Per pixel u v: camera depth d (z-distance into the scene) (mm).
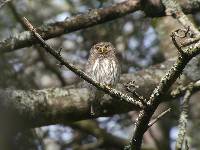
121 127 15742
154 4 11211
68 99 10281
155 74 11039
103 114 10477
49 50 7320
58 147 15312
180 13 10969
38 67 16312
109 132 15742
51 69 15180
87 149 14828
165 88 7543
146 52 15469
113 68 11297
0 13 14789
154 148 14992
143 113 7695
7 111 9891
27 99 10078
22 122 10055
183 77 10719
